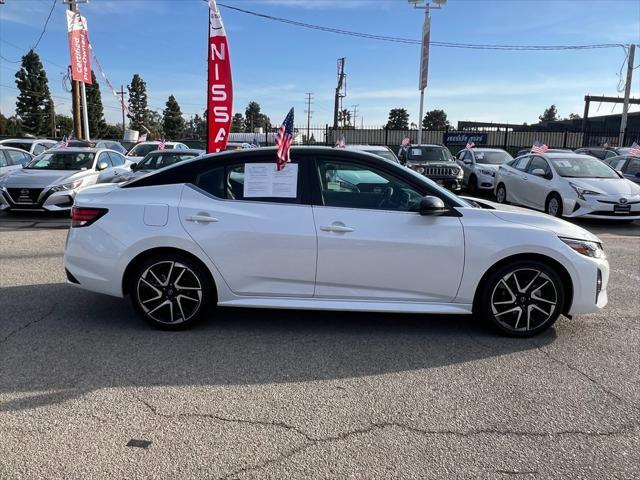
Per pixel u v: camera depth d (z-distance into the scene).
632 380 3.82
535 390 3.65
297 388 3.63
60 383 3.63
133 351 4.19
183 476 2.68
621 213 10.86
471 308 4.51
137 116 91.31
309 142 30.08
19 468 2.72
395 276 4.41
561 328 4.86
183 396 3.48
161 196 4.52
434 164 16.53
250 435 3.05
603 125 59.84
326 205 4.46
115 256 4.46
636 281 6.66
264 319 4.97
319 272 4.42
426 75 21.45
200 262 4.50
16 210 10.70
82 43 21.72
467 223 4.43
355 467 2.77
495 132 33.75
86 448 2.90
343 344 4.41
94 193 4.68
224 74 8.66
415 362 4.07
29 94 80.69
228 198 4.50
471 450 2.94
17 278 6.27
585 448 2.97
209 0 8.41
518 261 4.45
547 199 12.06
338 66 47.09
